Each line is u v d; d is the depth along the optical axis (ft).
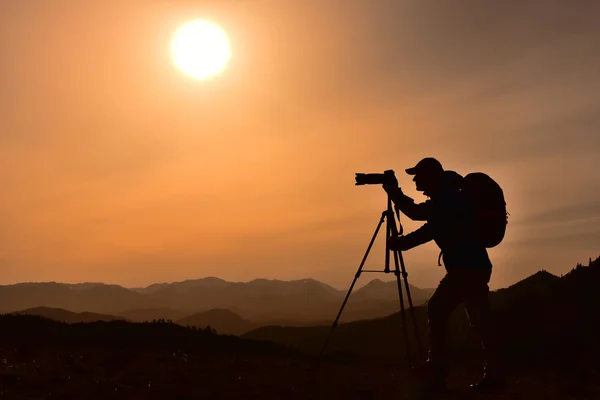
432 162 29.07
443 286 28.14
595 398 33.27
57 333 67.82
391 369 48.60
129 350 50.52
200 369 37.35
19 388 28.37
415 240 29.04
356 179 31.12
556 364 52.70
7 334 63.52
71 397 26.81
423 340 100.37
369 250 31.91
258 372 37.01
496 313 88.07
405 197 30.07
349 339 127.75
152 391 29.01
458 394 28.40
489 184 28.53
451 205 27.94
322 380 33.78
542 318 77.56
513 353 64.85
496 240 28.02
